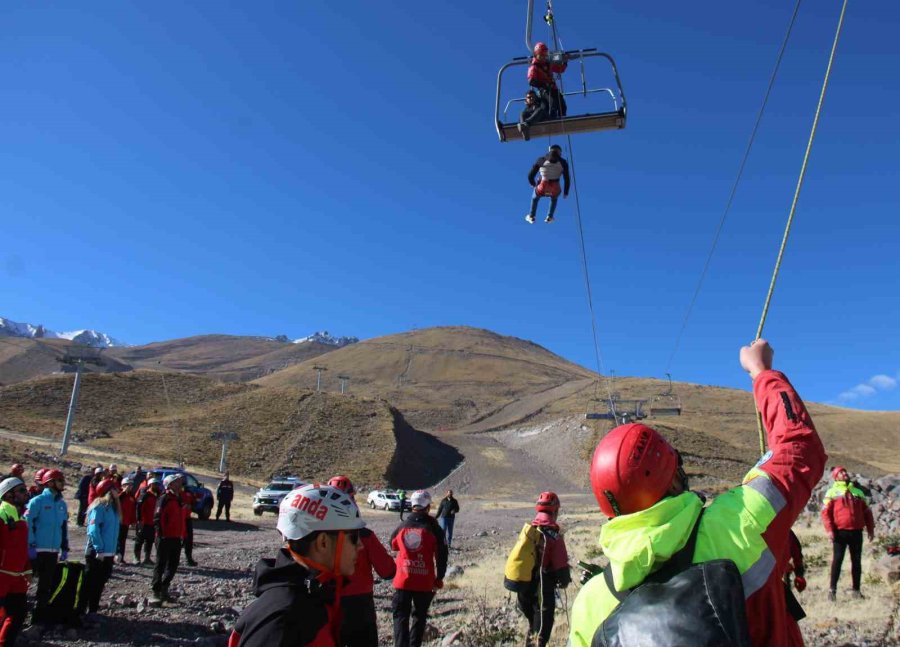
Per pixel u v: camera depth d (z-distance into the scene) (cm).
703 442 10138
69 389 9994
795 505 214
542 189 884
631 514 212
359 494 7031
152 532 1539
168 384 10875
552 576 728
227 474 2969
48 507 959
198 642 884
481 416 16738
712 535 206
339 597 271
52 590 934
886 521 1769
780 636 201
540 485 8869
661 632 184
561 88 832
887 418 17362
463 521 3753
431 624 1002
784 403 234
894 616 812
